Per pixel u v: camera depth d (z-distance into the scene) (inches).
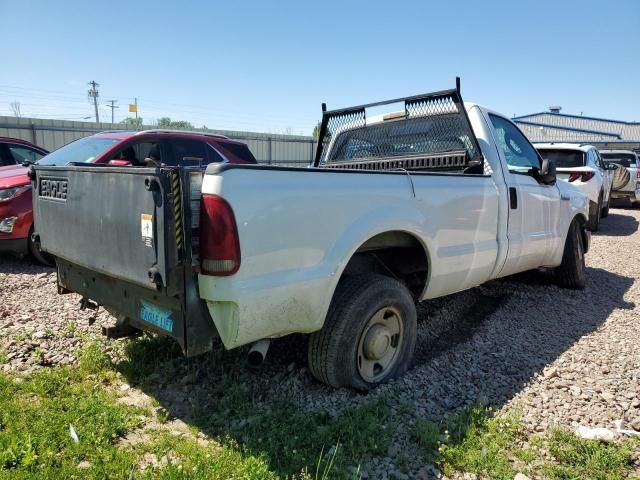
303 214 110.1
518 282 245.1
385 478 97.2
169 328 105.5
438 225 144.7
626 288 242.4
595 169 434.6
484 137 174.9
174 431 112.1
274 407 120.5
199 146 316.2
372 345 128.7
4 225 250.2
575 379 140.7
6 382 128.5
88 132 872.9
